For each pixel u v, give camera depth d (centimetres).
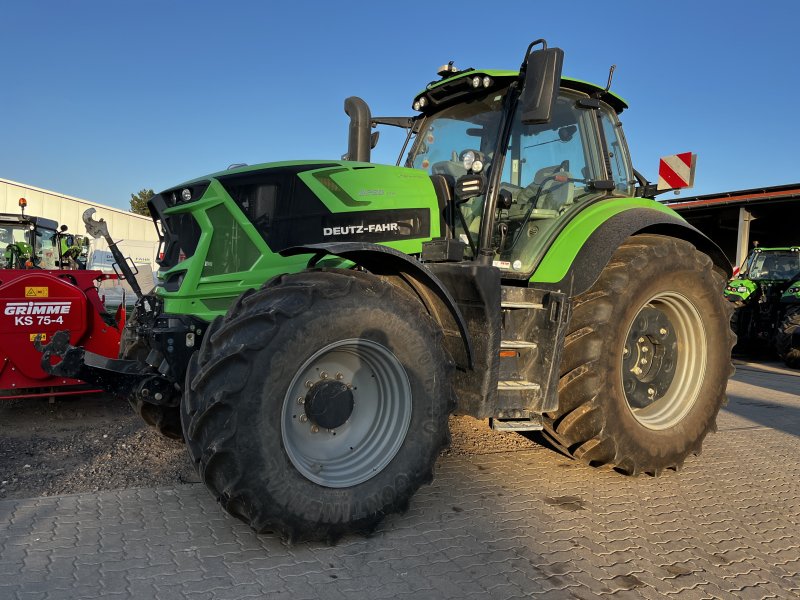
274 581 232
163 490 319
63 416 486
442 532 283
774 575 256
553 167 394
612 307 352
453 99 408
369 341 275
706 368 404
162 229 375
